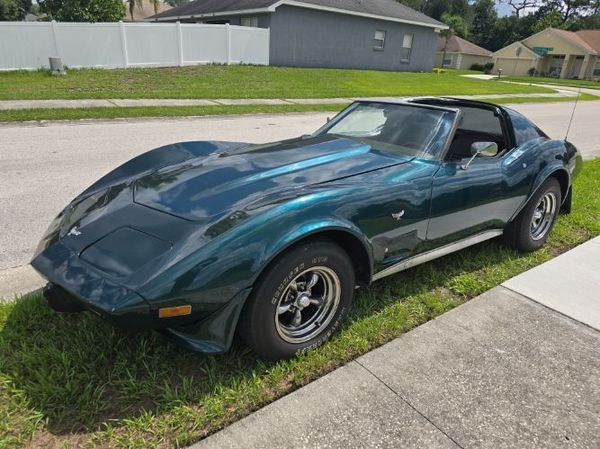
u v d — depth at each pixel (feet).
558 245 14.21
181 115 37.76
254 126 34.22
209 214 7.67
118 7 84.99
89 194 9.56
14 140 26.61
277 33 73.00
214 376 7.65
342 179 8.94
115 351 8.09
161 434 6.57
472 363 8.38
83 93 43.70
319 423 6.88
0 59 52.39
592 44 166.30
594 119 50.52
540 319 9.93
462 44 199.72
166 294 6.59
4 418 6.68
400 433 6.78
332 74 71.72
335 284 8.45
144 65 61.41
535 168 12.51
